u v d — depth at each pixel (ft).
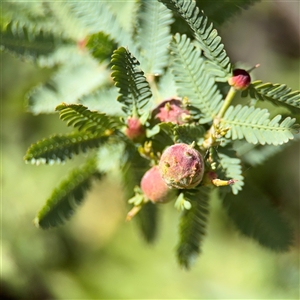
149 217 1.28
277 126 1.15
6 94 1.62
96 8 1.23
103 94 1.22
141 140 1.18
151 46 1.20
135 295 2.03
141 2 1.20
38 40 1.27
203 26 1.15
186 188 1.14
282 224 1.23
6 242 1.78
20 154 1.72
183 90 1.17
